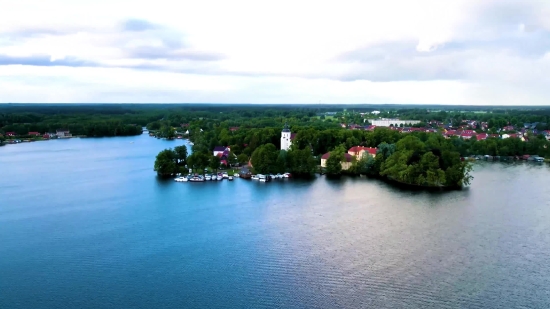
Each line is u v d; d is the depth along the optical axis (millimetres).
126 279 118375
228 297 108562
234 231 156250
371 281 116625
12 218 173250
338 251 136750
